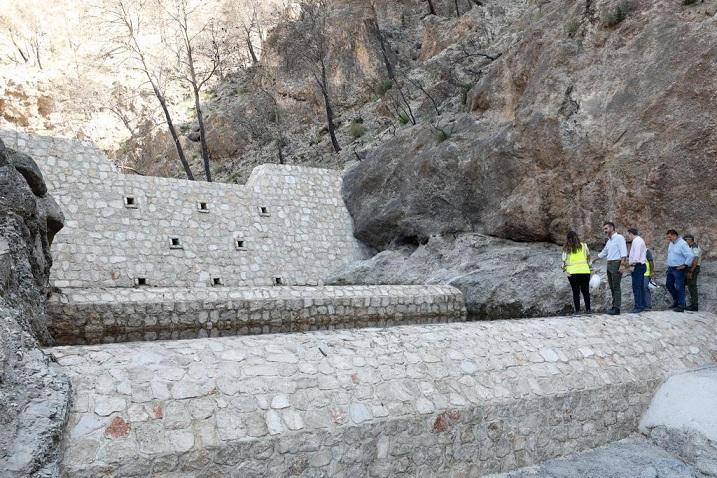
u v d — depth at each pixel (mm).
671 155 11516
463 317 14945
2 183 7336
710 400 7680
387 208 18969
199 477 5082
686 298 11273
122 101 35562
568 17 14555
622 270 10320
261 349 6332
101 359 5605
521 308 13836
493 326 8289
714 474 6715
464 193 16969
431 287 14867
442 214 17625
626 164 12328
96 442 4836
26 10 40719
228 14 41094
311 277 18656
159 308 11516
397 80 29781
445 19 31984
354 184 20219
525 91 14969
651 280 11438
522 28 21703
